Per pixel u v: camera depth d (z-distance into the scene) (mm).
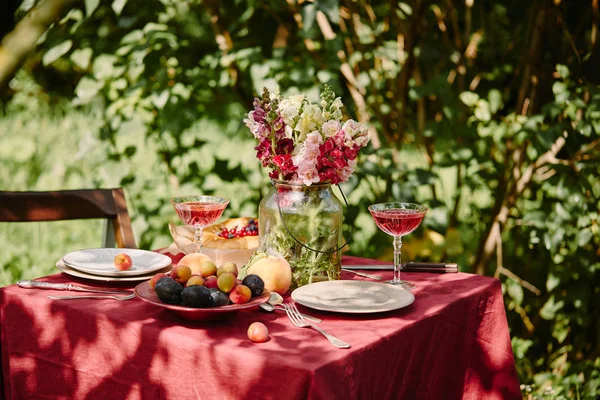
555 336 3656
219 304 1665
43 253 4539
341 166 1908
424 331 1771
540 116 3328
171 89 3564
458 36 3762
